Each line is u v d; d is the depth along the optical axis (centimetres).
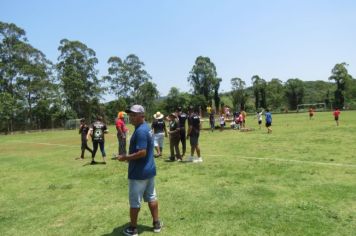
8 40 6719
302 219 662
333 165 1162
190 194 868
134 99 8888
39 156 1867
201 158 1403
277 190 872
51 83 7125
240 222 659
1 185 1115
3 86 6644
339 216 672
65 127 6769
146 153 604
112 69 8775
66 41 7494
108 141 2659
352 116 4922
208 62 10206
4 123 6181
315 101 12600
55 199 900
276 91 12031
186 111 1430
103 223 694
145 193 629
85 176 1189
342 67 10781
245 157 1423
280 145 1784
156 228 630
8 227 705
